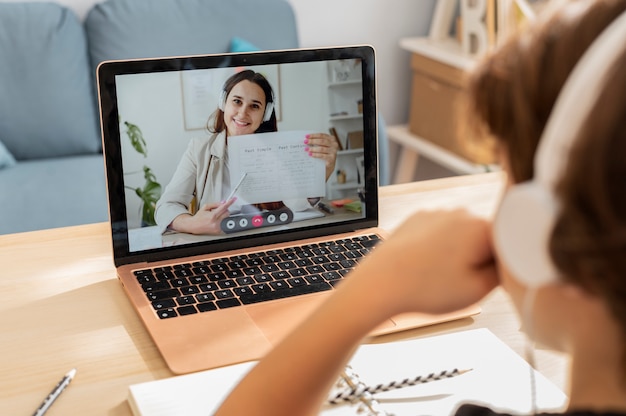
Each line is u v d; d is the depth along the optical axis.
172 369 0.83
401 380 0.81
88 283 1.03
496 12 2.57
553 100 0.39
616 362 0.40
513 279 0.44
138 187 1.04
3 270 1.06
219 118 1.07
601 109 0.34
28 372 0.84
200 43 2.61
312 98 1.11
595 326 0.40
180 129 1.05
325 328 0.62
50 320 0.94
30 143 2.48
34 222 2.04
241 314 0.93
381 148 2.23
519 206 0.39
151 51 2.56
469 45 2.74
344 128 1.13
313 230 1.14
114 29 2.54
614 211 0.34
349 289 0.61
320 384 0.63
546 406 0.76
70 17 2.53
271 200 1.11
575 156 0.35
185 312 0.94
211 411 0.76
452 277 0.58
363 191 1.16
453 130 2.79
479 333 0.90
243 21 2.66
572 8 0.41
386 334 0.91
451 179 1.41
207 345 0.87
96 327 0.93
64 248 1.13
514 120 0.41
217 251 1.09
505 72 0.41
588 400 0.42
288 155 1.11
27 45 2.45
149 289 0.99
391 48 3.14
